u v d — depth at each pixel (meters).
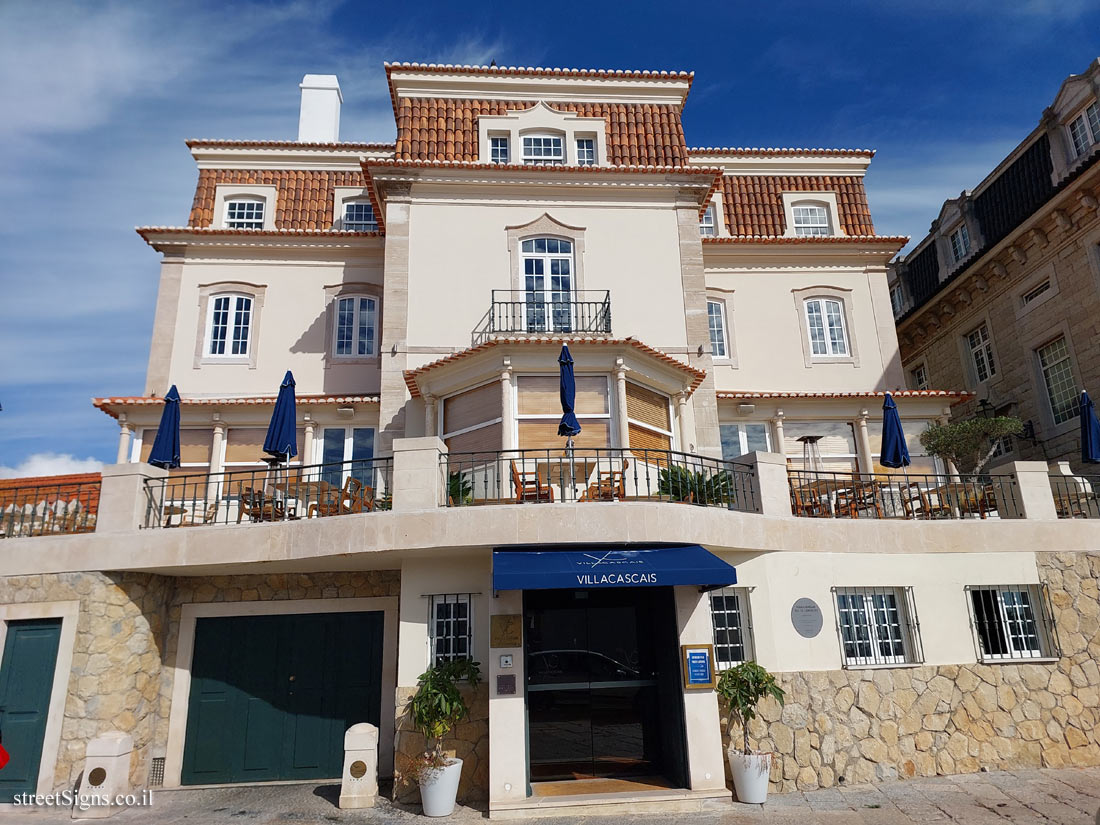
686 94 19.83
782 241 21.28
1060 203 18.72
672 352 17.19
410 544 10.16
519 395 14.77
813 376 20.72
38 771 10.37
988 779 10.64
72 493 12.30
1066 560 12.34
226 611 12.45
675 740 10.50
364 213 21.56
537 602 11.40
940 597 11.82
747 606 11.25
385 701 12.01
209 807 10.41
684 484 12.57
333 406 17.91
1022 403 20.83
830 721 10.84
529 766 10.27
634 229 18.03
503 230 17.67
